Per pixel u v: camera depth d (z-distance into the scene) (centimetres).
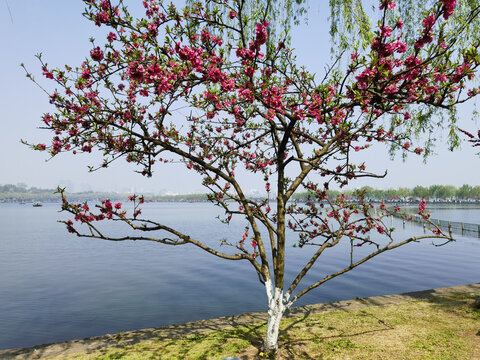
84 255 2561
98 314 1102
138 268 1980
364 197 585
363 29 571
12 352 506
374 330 570
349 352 483
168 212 11306
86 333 930
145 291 1402
